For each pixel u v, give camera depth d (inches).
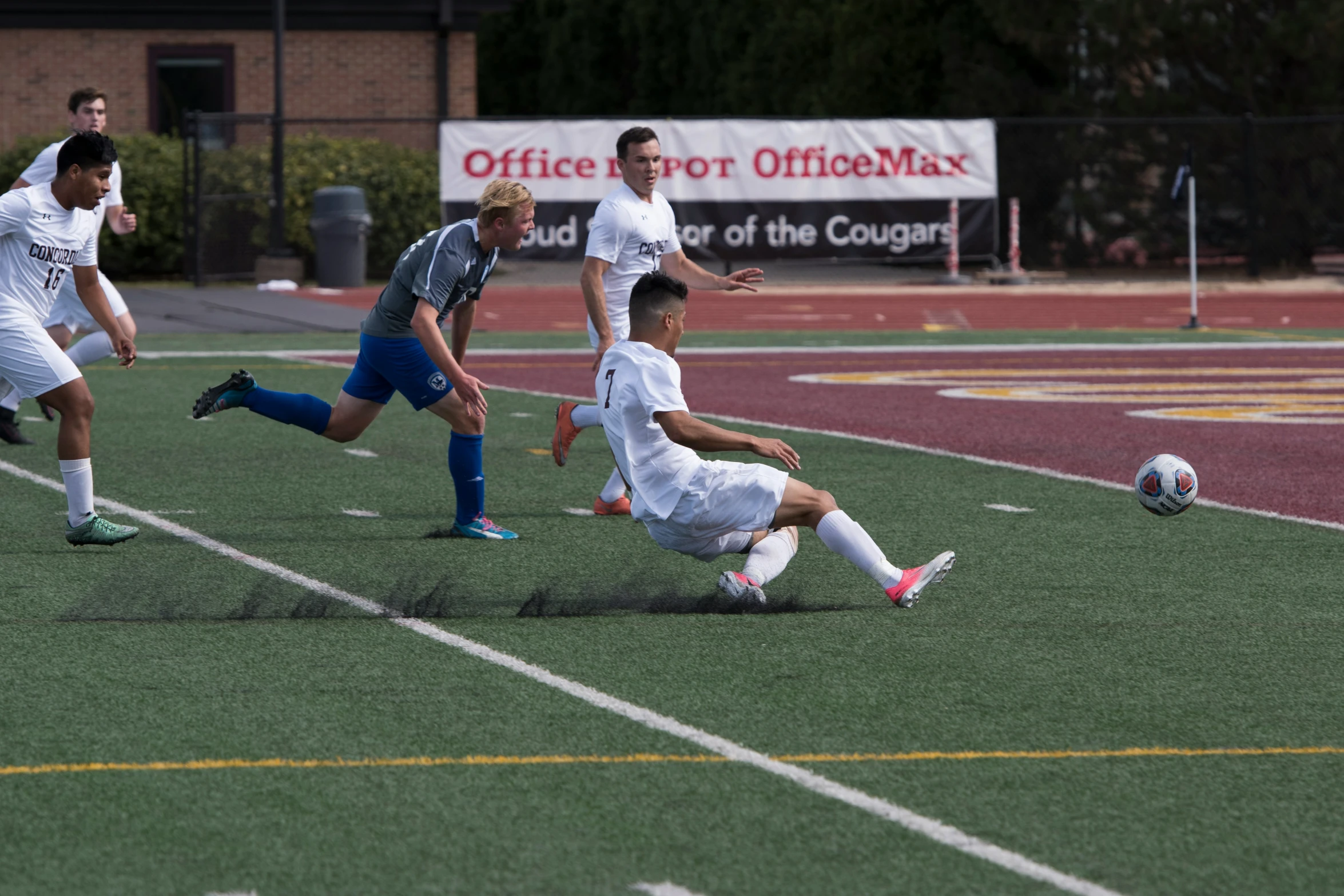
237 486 1409.9
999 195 4372.5
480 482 1194.0
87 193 1149.1
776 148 3892.7
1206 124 4185.5
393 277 1160.2
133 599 991.0
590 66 6491.1
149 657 861.2
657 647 890.7
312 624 937.5
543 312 3560.5
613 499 1293.1
